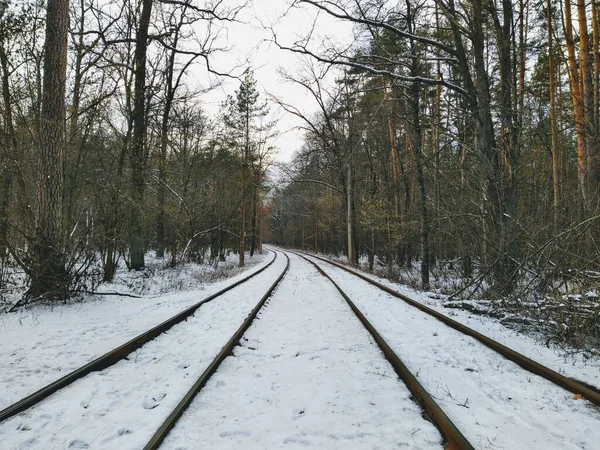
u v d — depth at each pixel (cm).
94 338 671
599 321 678
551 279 904
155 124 2003
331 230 4225
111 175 1622
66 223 1080
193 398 415
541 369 491
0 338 665
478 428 358
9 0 1148
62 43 1038
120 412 390
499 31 1192
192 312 870
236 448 323
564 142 1580
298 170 3169
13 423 366
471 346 620
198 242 2714
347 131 2673
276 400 420
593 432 355
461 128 1786
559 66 1662
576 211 959
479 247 1229
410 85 1655
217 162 2791
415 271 2381
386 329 726
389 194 2355
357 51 1421
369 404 408
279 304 1024
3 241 930
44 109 1009
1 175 1168
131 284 1303
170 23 1847
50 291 948
